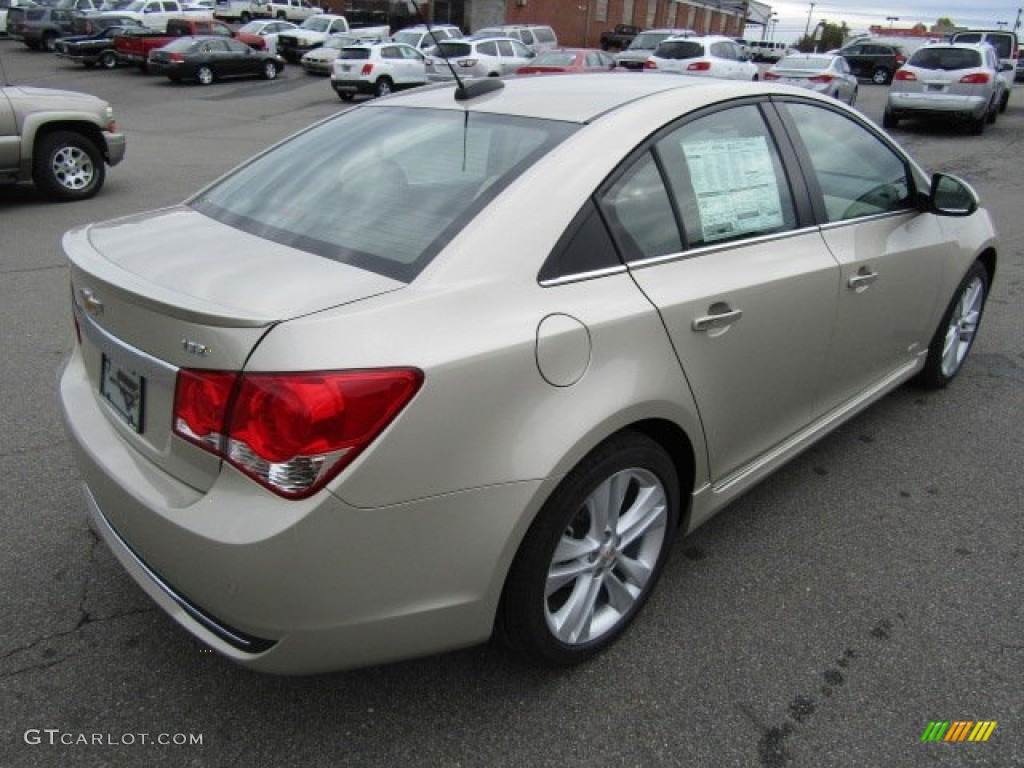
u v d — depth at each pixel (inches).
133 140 566.6
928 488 137.6
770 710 91.0
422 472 72.5
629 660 97.7
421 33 980.6
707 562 116.5
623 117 96.2
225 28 1132.5
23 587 106.9
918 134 631.2
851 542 122.0
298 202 96.9
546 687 93.4
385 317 72.7
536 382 78.7
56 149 346.9
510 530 78.2
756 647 100.3
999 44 833.5
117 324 80.7
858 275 122.7
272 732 87.0
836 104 129.4
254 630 73.7
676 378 92.4
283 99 891.4
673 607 107.0
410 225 85.5
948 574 114.9
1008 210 363.9
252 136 609.0
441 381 72.4
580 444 81.0
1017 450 151.0
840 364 126.6
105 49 1082.7
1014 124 709.3
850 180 127.6
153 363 76.4
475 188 88.4
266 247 87.0
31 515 122.1
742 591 110.3
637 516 96.0
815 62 719.1
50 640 98.3
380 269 79.8
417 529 73.8
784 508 130.7
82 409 93.0
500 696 92.0
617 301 87.1
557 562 88.2
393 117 112.0
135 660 95.7
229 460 71.4
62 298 224.4
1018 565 117.3
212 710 89.4
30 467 135.3
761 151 111.7
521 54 895.1
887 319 136.0
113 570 110.7
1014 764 84.7
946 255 150.6
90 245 93.0
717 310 97.5
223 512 71.6
